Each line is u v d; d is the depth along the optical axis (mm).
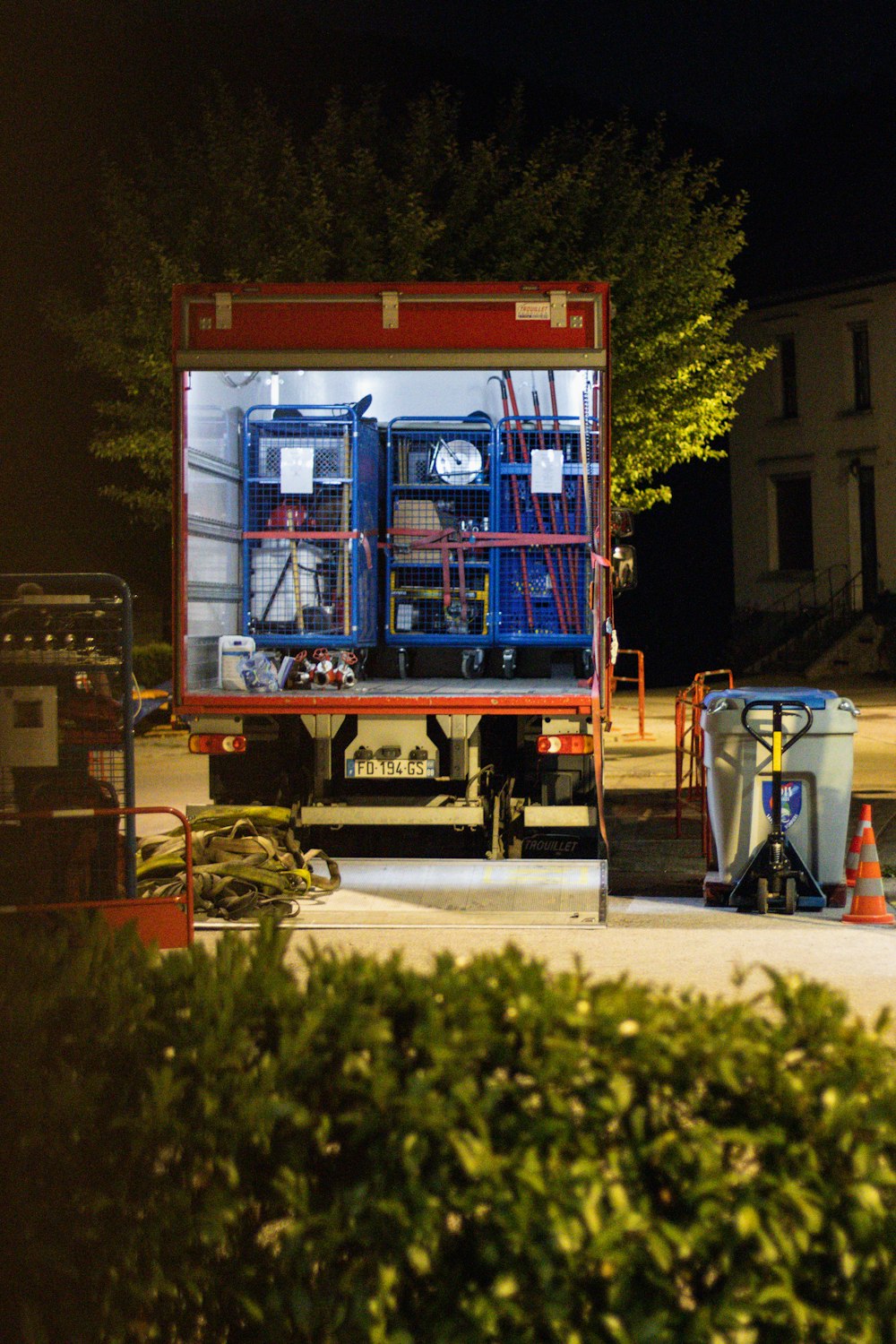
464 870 9859
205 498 10945
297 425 11578
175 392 9969
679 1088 2988
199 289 9875
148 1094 3213
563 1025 3102
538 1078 2982
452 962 3412
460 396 12156
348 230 19250
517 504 11867
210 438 11031
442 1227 2959
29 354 24656
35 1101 3207
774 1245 2854
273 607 11570
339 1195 3049
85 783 7754
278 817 9891
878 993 6934
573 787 10219
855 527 33500
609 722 10383
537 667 12352
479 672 12266
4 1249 3186
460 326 9812
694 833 12531
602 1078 2975
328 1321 3057
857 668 31781
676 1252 2904
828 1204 2875
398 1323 2992
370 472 11914
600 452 9883
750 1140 2883
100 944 3686
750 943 8094
